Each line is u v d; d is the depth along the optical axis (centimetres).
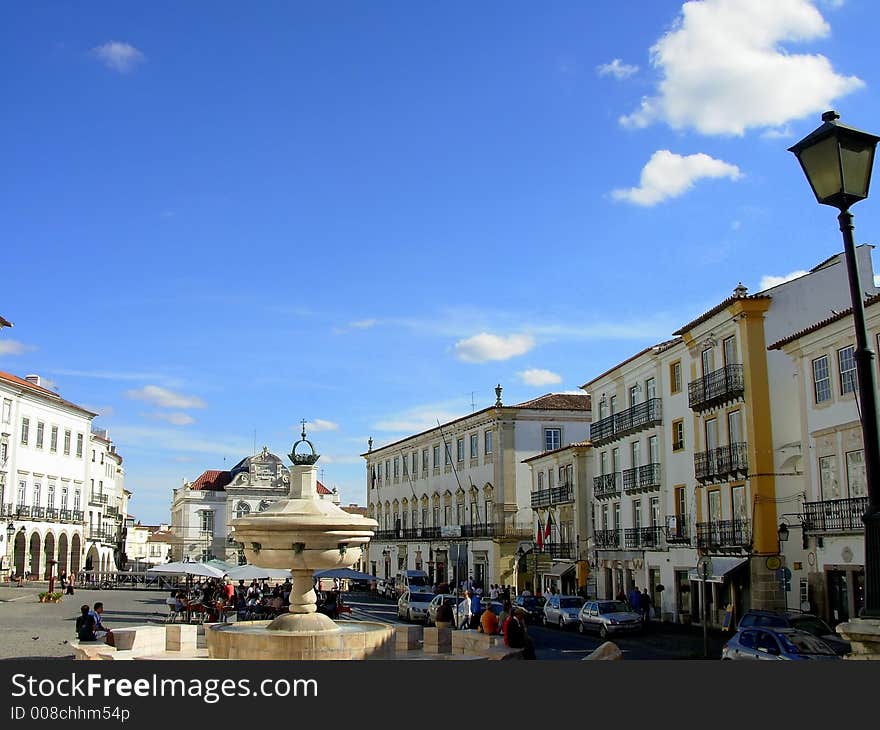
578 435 6181
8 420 6241
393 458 8162
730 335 3481
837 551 2739
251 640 1327
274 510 1443
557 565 5078
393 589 5809
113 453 9000
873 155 771
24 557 6356
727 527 3378
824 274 3397
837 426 2744
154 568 3572
